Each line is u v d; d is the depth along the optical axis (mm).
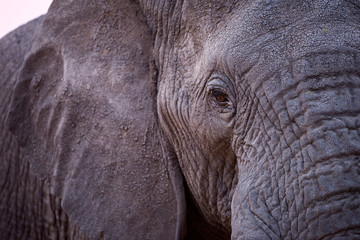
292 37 5812
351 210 5227
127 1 7395
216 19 6414
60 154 7906
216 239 7820
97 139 7582
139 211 7391
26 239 9984
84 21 7676
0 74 11156
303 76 5641
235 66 6109
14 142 10438
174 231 7230
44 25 8078
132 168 7379
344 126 5406
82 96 7629
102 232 7562
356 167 5301
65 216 9266
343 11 5824
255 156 6023
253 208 5883
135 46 7316
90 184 7660
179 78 6840
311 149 5504
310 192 5453
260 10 6074
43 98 8211
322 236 5344
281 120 5762
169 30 6980
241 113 6164
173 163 7199
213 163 6828
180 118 6844
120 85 7352
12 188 10312
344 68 5559
